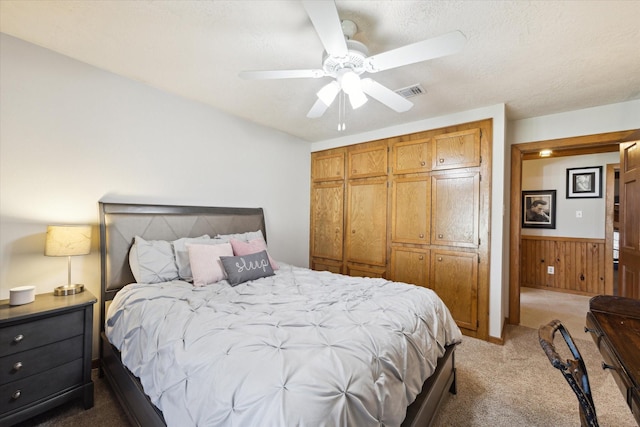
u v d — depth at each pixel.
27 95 1.94
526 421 1.68
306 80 2.36
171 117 2.67
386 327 1.35
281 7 1.52
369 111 2.99
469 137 2.91
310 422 0.78
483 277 2.81
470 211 2.89
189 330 1.29
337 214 4.01
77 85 2.14
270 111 3.07
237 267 2.26
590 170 4.40
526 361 2.39
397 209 3.42
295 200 4.06
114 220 2.22
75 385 1.74
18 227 1.91
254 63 2.10
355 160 3.84
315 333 1.24
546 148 3.06
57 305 1.70
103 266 2.16
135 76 2.36
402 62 1.54
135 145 2.45
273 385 0.88
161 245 2.31
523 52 1.88
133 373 1.45
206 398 0.96
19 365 1.54
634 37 1.69
